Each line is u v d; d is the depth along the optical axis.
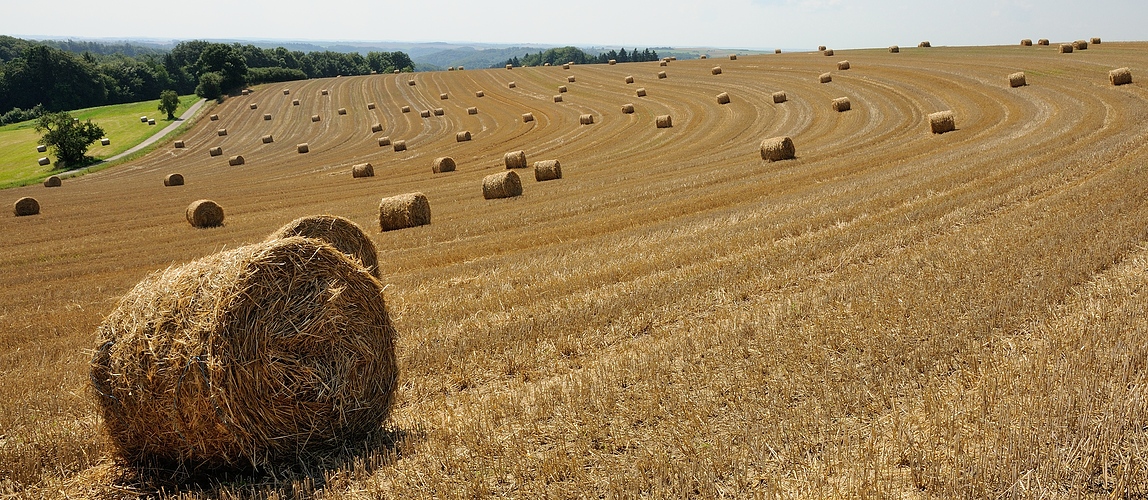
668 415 5.98
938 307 7.98
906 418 5.61
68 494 5.65
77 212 29.94
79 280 16.44
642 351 7.85
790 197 18.14
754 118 41.81
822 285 9.84
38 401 7.60
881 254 11.45
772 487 4.80
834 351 7.07
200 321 5.51
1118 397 5.37
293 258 5.82
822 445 5.33
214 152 57.84
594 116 50.91
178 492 5.64
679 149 36.16
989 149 23.31
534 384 7.34
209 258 5.98
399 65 175.00
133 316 5.75
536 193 24.28
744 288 9.95
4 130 84.25
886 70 49.81
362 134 59.69
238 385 5.57
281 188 34.91
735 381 6.56
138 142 69.75
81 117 90.88
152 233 23.20
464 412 6.70
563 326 8.88
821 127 36.88
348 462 5.78
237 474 5.92
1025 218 12.58
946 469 4.79
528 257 13.67
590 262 12.55
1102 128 24.52
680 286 10.15
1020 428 5.13
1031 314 7.57
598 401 6.41
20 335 11.30
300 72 113.69
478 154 42.88
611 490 4.92
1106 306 7.57
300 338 5.78
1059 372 5.88
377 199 27.44
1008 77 38.97
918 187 17.23
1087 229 10.98
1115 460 4.67
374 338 6.30
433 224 19.38
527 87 69.94
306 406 5.85
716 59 74.56
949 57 52.72
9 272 18.14
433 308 10.31
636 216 17.58
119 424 5.84
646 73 68.56
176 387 5.52
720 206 18.42
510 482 5.26
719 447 5.30
